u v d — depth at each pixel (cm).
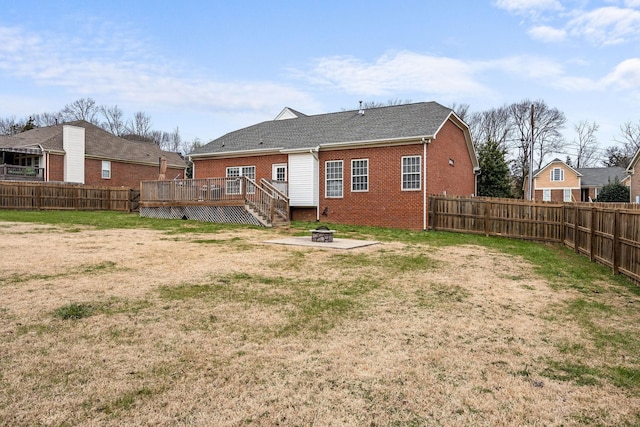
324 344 384
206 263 774
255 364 336
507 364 348
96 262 756
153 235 1211
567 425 256
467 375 324
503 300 566
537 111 4891
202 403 271
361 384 305
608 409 276
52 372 311
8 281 593
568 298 588
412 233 1428
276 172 1923
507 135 5066
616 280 722
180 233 1277
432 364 344
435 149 1677
